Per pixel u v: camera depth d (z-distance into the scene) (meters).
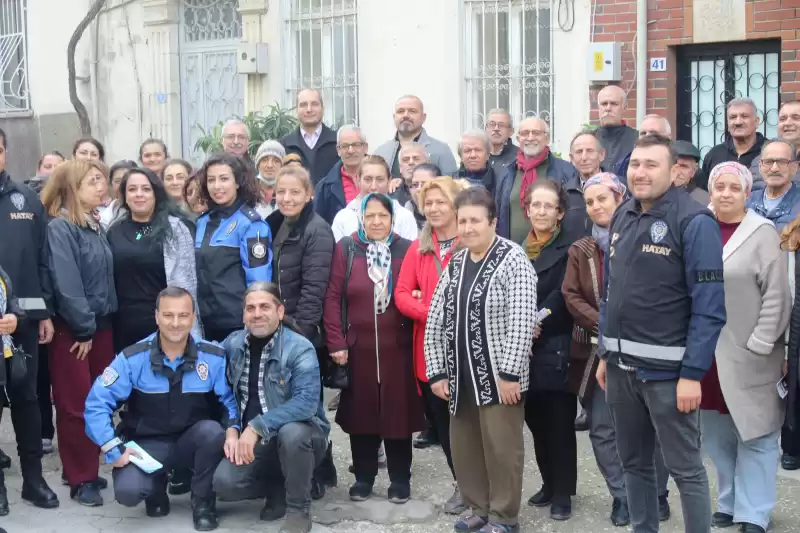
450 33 9.55
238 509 5.70
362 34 10.13
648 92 8.62
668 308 4.32
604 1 8.71
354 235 5.76
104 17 12.26
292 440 5.20
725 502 5.31
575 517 5.43
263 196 6.59
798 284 5.28
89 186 5.78
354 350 5.63
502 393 4.96
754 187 6.30
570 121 9.02
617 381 4.55
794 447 5.99
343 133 7.07
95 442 5.34
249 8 10.80
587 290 5.16
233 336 5.55
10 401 5.64
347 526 5.39
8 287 5.37
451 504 5.54
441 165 7.47
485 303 4.97
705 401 5.23
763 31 8.04
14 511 5.62
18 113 13.27
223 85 11.45
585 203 5.68
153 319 5.88
